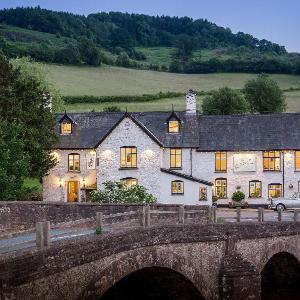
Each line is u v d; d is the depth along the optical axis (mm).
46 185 66562
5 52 155625
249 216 47938
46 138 60281
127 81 145250
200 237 32344
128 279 33688
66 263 23172
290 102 128250
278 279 42375
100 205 36188
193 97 70188
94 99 122188
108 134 64438
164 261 30219
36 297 21422
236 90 123875
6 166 48188
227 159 67125
